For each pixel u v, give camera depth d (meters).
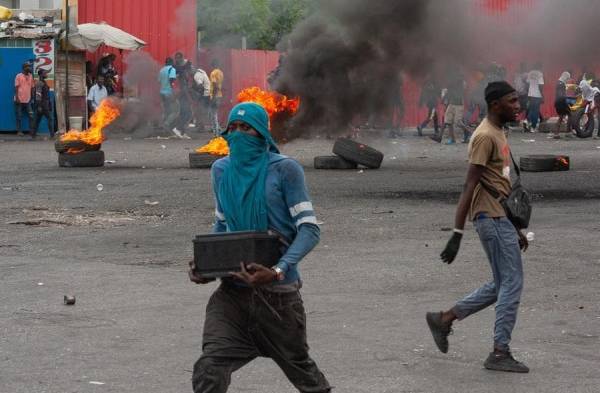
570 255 10.73
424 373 6.49
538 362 6.75
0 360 6.76
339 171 20.66
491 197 6.57
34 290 9.04
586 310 8.25
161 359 6.80
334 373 6.48
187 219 13.61
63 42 32.53
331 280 9.45
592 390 6.11
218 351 4.75
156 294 8.85
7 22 32.28
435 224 13.05
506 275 6.56
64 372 6.48
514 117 6.59
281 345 4.85
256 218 4.80
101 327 7.67
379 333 7.51
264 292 4.77
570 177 19.06
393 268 10.03
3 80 32.72
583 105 31.77
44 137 32.44
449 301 8.58
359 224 13.04
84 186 17.77
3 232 12.52
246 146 4.82
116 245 11.53
